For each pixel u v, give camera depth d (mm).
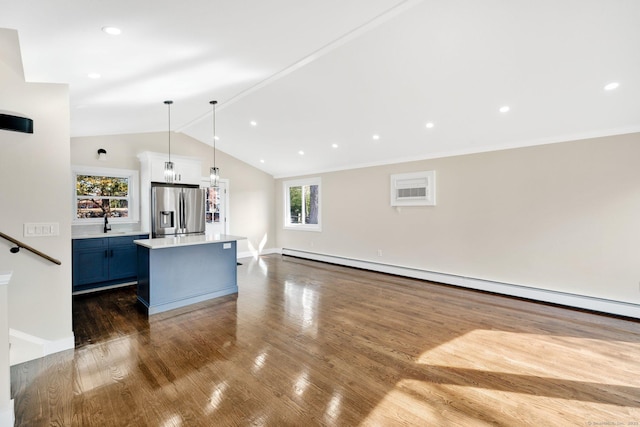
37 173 2537
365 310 3750
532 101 3371
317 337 2967
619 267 3543
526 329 3170
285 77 3627
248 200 7688
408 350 2703
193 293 4000
